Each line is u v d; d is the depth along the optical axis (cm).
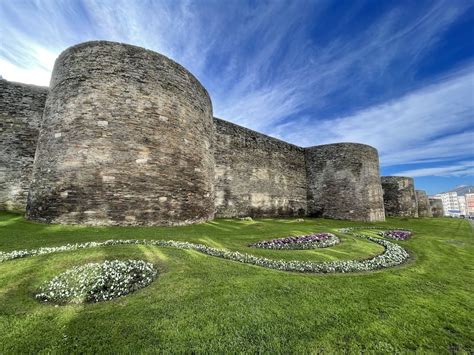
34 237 792
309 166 2753
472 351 348
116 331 341
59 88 1153
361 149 2528
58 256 598
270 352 316
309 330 369
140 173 1109
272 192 2327
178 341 326
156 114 1193
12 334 327
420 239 1311
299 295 481
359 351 331
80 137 1060
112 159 1069
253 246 903
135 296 443
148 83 1195
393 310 450
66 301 419
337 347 336
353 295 501
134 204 1077
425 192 4631
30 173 1411
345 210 2469
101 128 1079
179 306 413
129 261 577
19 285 463
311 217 2623
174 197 1205
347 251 895
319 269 662
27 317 365
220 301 436
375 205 2505
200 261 632
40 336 325
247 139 2167
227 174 1948
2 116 1389
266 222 1706
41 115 1474
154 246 726
